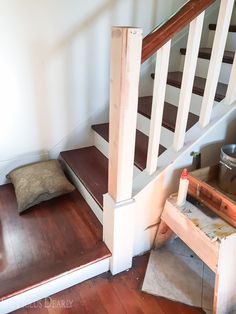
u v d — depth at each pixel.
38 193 1.79
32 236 1.59
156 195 1.48
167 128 1.69
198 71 2.09
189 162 1.50
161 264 1.58
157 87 1.22
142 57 1.06
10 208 1.82
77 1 1.77
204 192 1.41
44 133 2.05
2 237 1.58
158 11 2.08
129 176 1.28
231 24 2.17
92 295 1.39
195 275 1.53
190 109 1.87
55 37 1.80
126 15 1.98
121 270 1.52
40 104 1.94
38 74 1.84
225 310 1.33
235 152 1.48
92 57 1.98
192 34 1.18
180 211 1.37
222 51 1.28
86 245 1.52
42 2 1.67
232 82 1.44
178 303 1.37
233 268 1.26
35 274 1.34
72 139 2.18
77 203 1.88
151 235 1.62
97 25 1.90
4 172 2.02
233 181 1.40
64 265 1.39
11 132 1.92
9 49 1.69
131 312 1.32
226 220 1.30
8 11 1.60
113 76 1.08
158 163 1.48
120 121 1.12
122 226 1.37
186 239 1.37
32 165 1.99
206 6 1.12
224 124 1.50
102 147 2.14
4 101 1.81
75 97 2.05
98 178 1.84
